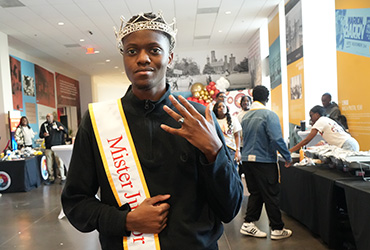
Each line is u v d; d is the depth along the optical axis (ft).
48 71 44.09
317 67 22.06
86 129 3.06
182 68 40.91
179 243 2.68
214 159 2.67
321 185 9.01
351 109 16.42
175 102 2.56
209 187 2.78
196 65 40.86
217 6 25.59
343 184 7.77
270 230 11.00
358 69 15.65
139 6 24.25
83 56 40.88
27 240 11.14
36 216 14.32
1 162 20.13
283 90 26.63
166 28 2.83
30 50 35.76
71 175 3.01
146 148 2.91
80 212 2.89
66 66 47.37
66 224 12.86
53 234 11.69
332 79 22.06
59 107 47.91
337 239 8.63
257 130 9.88
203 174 2.73
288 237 10.11
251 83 38.86
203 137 2.58
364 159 8.54
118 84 72.08
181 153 2.82
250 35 35.06
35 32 29.27
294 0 23.38
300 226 11.13
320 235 9.29
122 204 2.86
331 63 22.03
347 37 16.37
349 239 8.47
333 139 10.94
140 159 2.89
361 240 6.97
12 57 33.63
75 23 27.40
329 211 8.54
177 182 2.81
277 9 26.32
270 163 9.88
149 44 2.75
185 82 40.96
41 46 34.32
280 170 12.65
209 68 40.73
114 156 2.93
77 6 23.52
